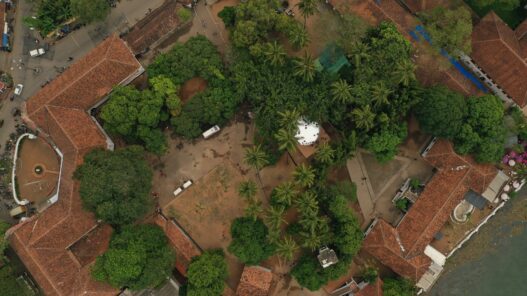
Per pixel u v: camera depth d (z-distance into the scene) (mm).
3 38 72438
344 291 73438
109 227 70500
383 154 70688
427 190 72062
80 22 73500
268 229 69188
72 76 68125
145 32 72438
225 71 71188
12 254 71062
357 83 67688
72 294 66562
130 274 63281
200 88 73375
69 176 67500
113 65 67500
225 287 69750
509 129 71125
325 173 70812
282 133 65125
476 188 71250
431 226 70438
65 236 67375
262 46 67625
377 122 69312
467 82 73250
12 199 73438
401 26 71062
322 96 67938
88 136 68312
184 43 72062
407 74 66188
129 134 70562
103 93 69000
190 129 69625
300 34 66875
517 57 68812
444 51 71188
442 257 72750
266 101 68312
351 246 67375
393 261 70812
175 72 69500
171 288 70938
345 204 67312
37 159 73438
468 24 66938
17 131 73750
